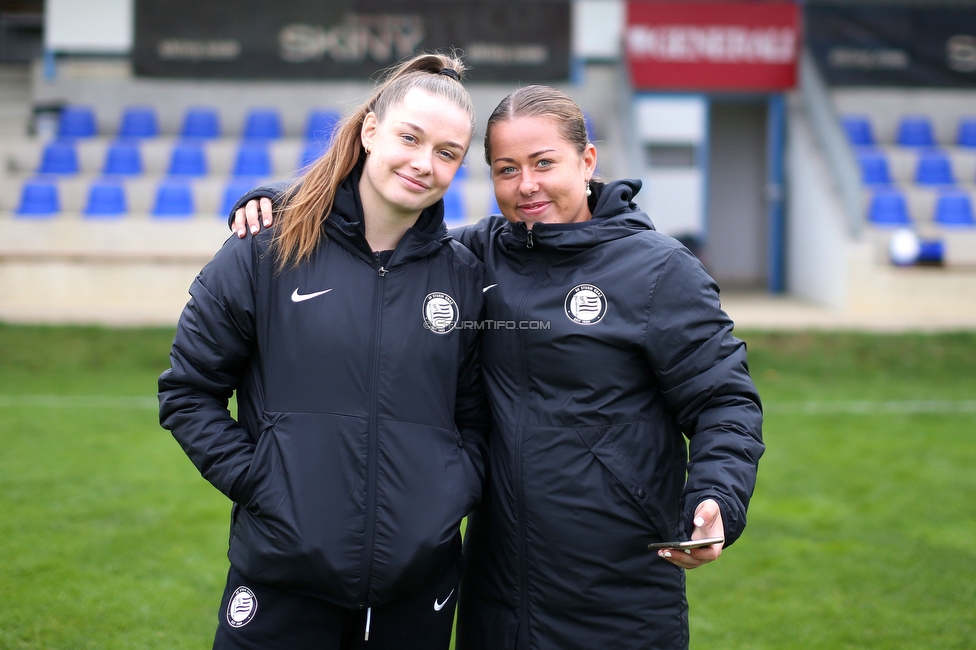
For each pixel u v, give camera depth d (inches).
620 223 75.2
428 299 74.3
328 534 69.4
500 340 76.2
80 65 466.9
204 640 121.0
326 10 442.0
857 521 170.7
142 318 339.3
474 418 80.1
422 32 444.1
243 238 73.9
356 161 74.2
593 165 79.0
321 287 72.4
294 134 468.4
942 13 462.9
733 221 498.6
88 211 407.5
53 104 461.1
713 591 140.3
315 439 70.7
